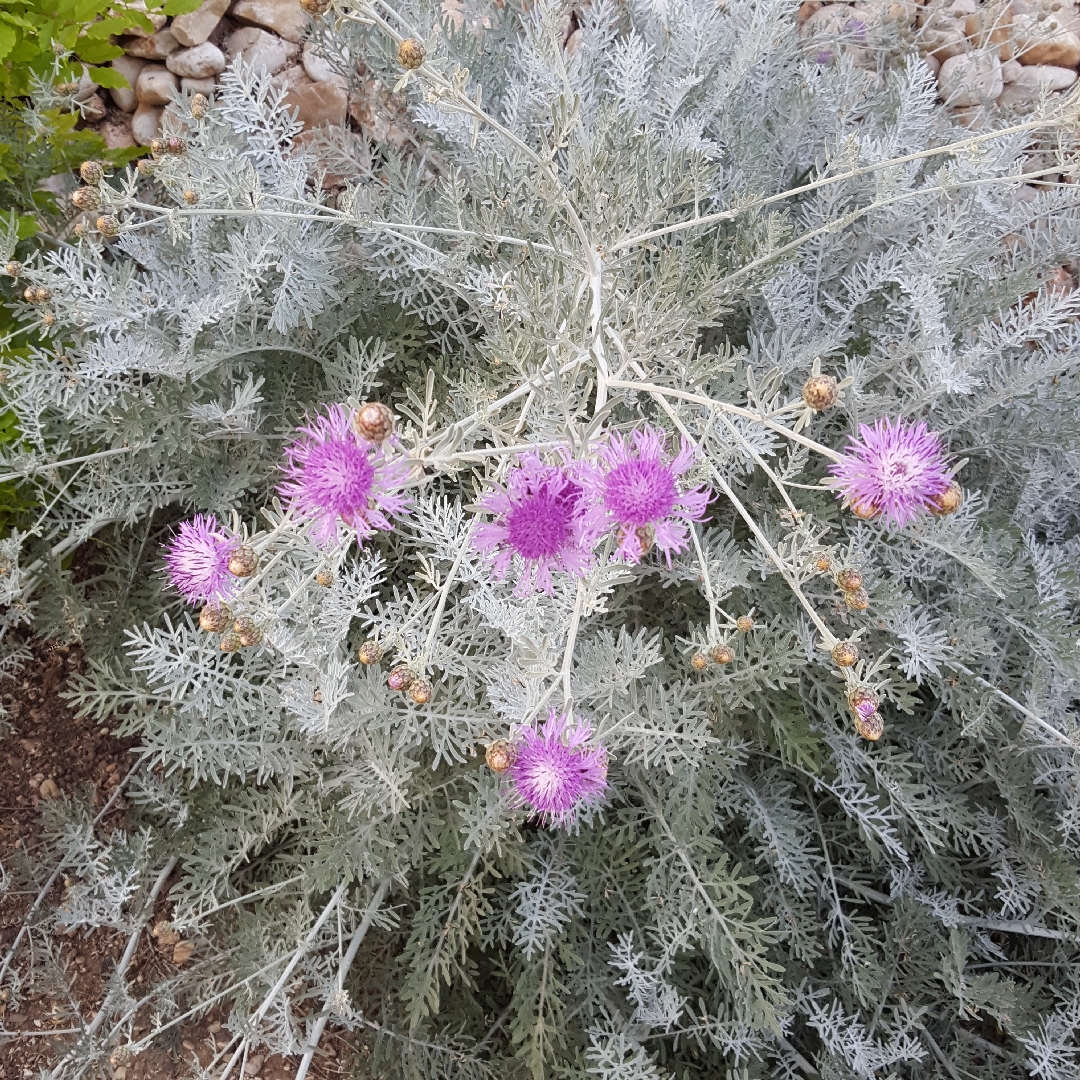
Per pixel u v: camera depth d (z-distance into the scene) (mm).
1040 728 570
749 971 496
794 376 599
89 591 671
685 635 593
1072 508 662
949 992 584
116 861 570
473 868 544
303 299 551
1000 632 596
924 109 627
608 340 504
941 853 606
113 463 585
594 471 376
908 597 529
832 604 570
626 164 546
